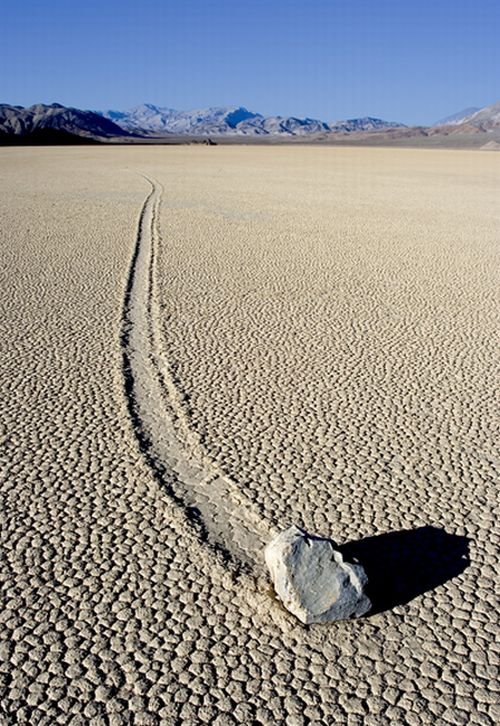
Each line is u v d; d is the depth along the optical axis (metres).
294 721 3.24
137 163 41.25
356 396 6.84
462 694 3.39
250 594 4.02
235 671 3.51
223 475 5.32
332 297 10.29
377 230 16.06
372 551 4.43
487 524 4.76
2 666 3.55
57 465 5.49
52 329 8.72
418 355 7.97
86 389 6.94
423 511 4.89
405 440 5.95
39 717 3.27
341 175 33.16
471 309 9.78
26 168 35.69
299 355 7.93
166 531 4.62
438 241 14.79
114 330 8.70
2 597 4.03
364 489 5.16
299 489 5.14
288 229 15.96
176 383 7.10
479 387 7.09
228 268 11.98
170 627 3.80
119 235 14.93
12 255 12.83
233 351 8.03
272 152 63.31
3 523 4.73
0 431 6.05
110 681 3.46
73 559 4.36
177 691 3.40
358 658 3.59
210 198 21.67
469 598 4.04
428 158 52.28
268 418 6.32
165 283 10.95
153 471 5.38
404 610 3.94
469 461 5.61
